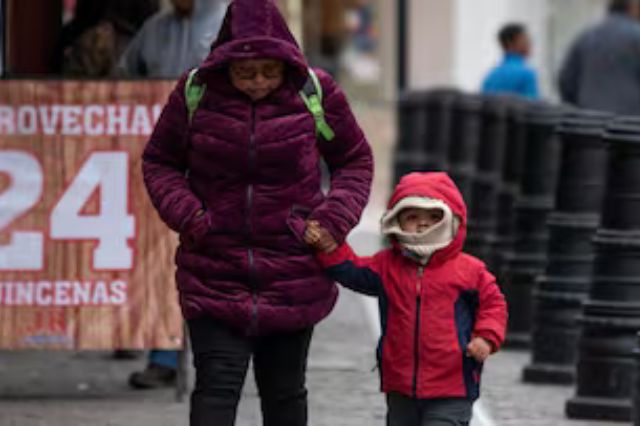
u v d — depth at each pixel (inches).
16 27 768.3
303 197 488.7
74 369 772.6
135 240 663.8
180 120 491.8
